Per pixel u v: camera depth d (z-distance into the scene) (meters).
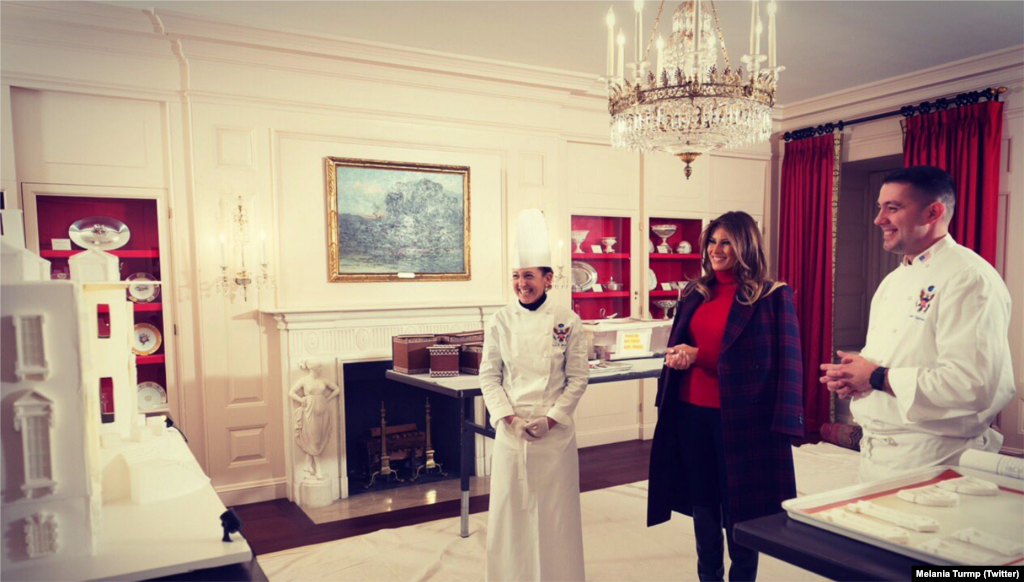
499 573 2.18
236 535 1.16
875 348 1.74
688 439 2.16
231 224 3.69
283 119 3.80
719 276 2.19
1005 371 1.43
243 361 3.75
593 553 2.94
